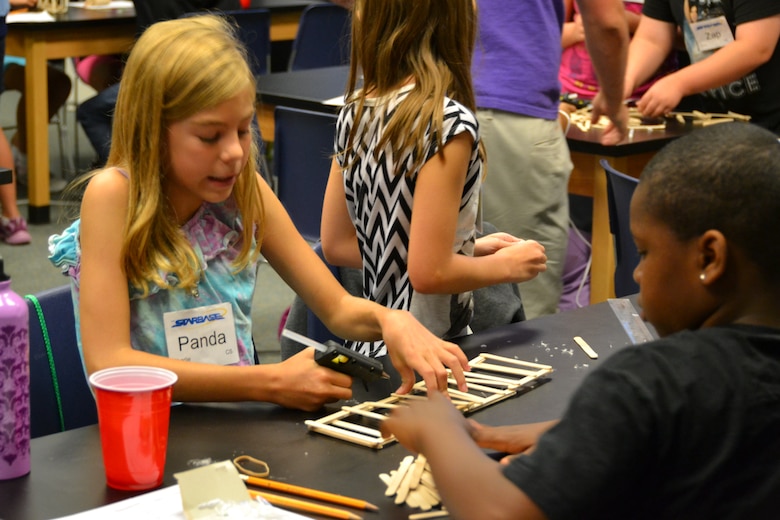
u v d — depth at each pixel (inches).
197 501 41.4
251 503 41.5
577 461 32.7
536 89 110.0
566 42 143.6
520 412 53.6
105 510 41.3
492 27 109.4
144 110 55.8
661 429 33.3
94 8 205.3
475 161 68.3
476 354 62.6
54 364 62.4
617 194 93.2
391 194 69.0
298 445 48.8
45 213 194.5
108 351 55.0
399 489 43.7
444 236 66.2
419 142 65.5
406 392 55.9
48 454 47.4
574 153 125.8
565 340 65.4
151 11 179.3
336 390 53.3
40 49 185.9
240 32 185.6
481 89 110.6
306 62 187.9
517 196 112.7
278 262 65.5
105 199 56.5
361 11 70.3
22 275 164.6
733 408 33.7
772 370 34.6
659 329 38.5
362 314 61.6
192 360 59.1
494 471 35.1
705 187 35.4
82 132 256.8
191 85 54.3
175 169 56.7
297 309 80.0
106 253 56.3
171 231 58.3
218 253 61.6
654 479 34.1
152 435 43.4
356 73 73.4
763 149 35.6
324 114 116.8
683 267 36.4
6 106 269.6
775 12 131.0
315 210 123.3
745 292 35.9
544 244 115.3
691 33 137.7
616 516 34.6
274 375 53.7
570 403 34.7
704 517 33.9
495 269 69.8
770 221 35.0
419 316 70.9
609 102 119.4
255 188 62.2
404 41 67.9
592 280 127.6
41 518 41.1
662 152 37.9
